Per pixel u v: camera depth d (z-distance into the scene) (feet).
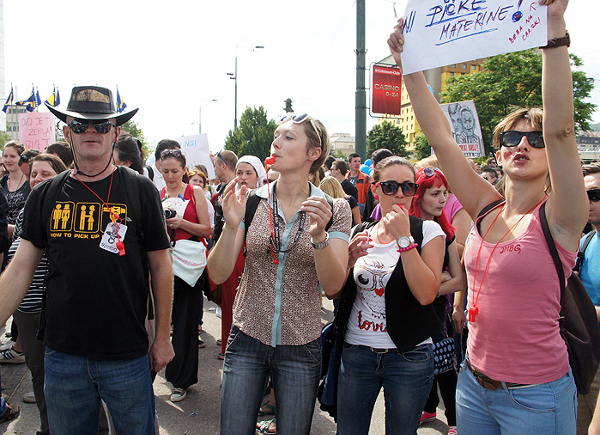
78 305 5.91
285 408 6.26
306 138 6.38
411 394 6.63
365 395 6.97
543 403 5.07
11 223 14.58
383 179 7.30
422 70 5.92
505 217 5.55
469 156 22.44
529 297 5.10
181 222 10.85
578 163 4.73
